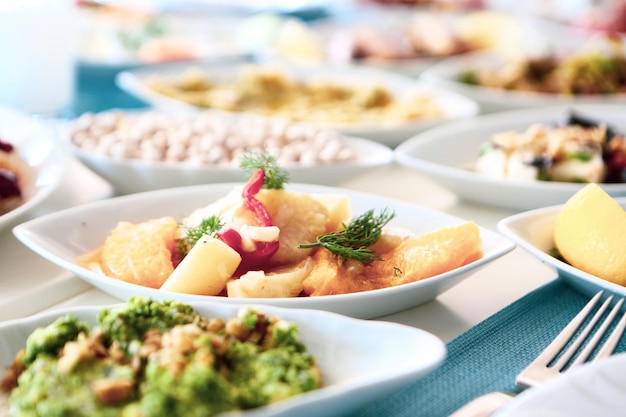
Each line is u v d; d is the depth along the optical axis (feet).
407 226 2.08
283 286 1.79
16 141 2.57
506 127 2.86
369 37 4.35
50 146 2.47
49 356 1.51
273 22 4.97
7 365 1.58
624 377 1.49
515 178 2.52
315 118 3.00
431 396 1.60
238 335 1.53
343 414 1.47
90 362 1.46
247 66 3.83
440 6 5.95
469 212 2.40
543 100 3.50
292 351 1.52
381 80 3.65
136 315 1.53
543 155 2.53
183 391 1.39
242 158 2.03
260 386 1.44
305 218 1.90
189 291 1.78
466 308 1.91
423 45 4.46
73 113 3.19
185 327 1.50
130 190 2.46
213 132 2.55
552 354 1.63
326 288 1.80
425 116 3.14
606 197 1.92
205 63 3.80
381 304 1.80
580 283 1.88
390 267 1.86
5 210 2.23
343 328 1.59
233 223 1.87
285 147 2.52
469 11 5.90
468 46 4.63
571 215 1.94
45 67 3.00
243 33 4.80
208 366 1.42
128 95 3.57
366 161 2.54
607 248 1.88
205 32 4.70
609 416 1.45
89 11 4.32
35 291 1.92
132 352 1.47
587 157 2.52
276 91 3.50
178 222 2.08
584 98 3.59
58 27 3.00
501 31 4.95
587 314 1.75
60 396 1.42
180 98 3.21
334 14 5.83
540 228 2.02
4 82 2.97
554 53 4.10
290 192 1.93
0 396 1.52
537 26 5.17
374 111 3.33
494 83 3.86
